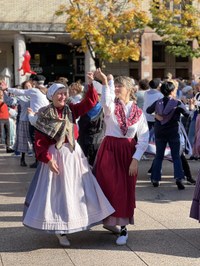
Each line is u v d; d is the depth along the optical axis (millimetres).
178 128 8219
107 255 5035
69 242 5352
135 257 4969
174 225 6047
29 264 4785
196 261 4859
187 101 10398
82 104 5328
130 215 5301
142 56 21938
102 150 5363
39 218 4988
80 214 5043
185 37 19484
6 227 5996
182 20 19406
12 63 24344
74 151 5160
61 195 5043
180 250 5172
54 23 21219
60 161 5078
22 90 9289
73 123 5262
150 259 4914
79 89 8602
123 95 5434
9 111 13219
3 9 20844
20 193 7871
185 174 8586
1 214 6582
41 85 9320
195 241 5453
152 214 6551
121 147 5301
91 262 4836
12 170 10109
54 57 24984
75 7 19031
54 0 21109
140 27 18844
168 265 4754
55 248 5254
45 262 4844
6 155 12508
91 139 7016
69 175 5059
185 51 20062
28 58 13648
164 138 8195
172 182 8820
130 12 18141
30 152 11977
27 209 5148
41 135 5074
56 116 5105
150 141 8938
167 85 8203
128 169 5301
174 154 8195
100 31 17719
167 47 20219
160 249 5203
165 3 20266
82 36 17359
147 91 9984
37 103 9133
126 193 5254
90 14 18312
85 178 5172
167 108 8094
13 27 20844
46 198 5012
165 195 7742
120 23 18125
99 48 17875
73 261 4867
